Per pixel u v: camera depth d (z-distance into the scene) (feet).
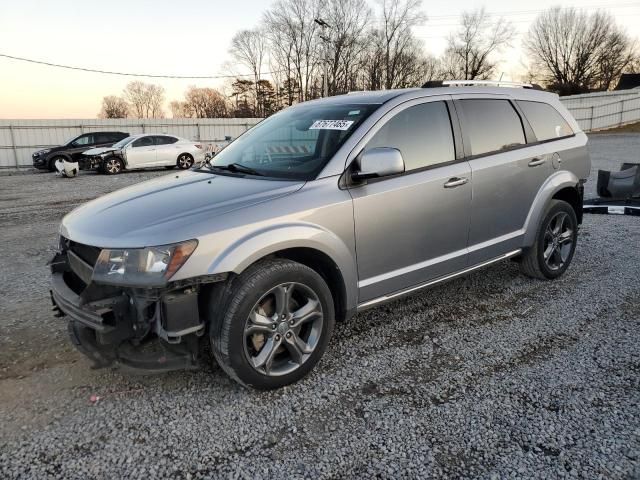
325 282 10.07
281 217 9.39
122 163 60.29
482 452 7.88
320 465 7.68
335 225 10.03
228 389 9.81
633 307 13.42
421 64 203.92
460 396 9.46
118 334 8.66
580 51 225.35
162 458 7.88
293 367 9.82
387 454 7.89
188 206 9.46
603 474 7.32
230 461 7.79
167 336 8.65
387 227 10.90
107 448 8.13
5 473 7.54
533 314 13.19
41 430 8.59
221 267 8.62
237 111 207.51
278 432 8.48
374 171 10.02
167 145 63.52
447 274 12.52
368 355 11.12
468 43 207.62
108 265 8.57
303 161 10.90
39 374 10.46
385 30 187.62
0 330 12.64
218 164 12.70
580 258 17.90
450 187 11.99
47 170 69.26
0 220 28.68
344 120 11.41
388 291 11.32
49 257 19.95
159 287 8.36
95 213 10.11
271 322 9.40
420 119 11.88
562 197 16.22
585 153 16.19
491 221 13.28
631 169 25.49
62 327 12.81
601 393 9.42
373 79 193.16
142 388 9.87
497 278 16.03
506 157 13.52
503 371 10.34
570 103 132.26
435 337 11.96
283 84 196.75
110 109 266.98
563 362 10.63
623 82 211.41
